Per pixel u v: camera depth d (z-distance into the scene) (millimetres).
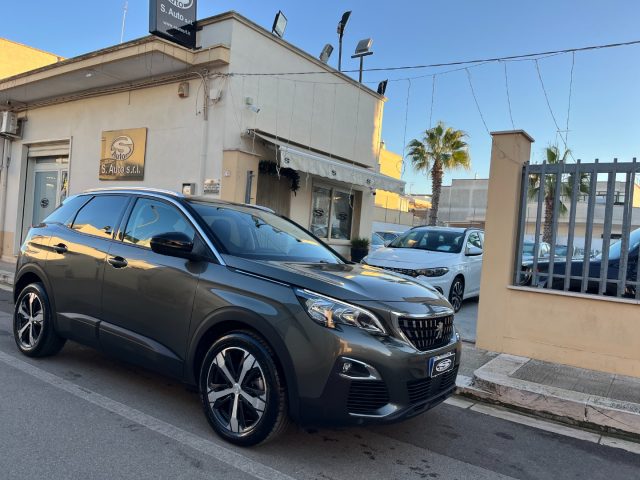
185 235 3953
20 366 5027
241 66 10273
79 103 13062
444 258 8883
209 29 10336
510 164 6406
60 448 3379
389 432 4082
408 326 3428
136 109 11672
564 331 5961
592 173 5875
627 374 5586
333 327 3252
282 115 11375
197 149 10469
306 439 3787
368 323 3297
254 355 3441
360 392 3211
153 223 4473
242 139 10398
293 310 3348
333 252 4984
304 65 11992
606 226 5785
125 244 4520
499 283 6422
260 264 3730
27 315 5387
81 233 4980
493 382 5023
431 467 3525
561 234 11531
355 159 14031
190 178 10570
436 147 22750
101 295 4500
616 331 5668
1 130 14547
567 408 4617
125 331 4289
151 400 4371
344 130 13508
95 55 10469
